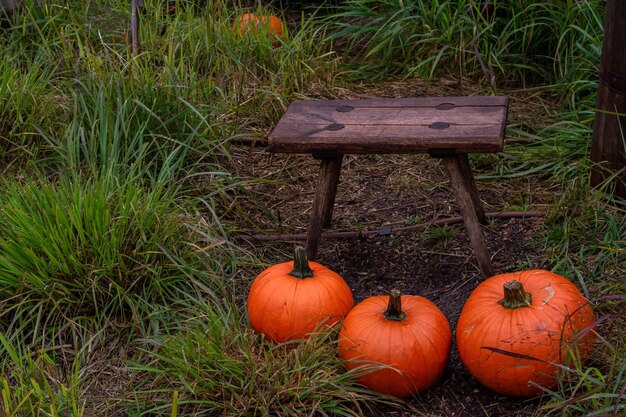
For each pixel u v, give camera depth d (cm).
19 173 388
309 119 349
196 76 446
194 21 475
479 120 338
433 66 469
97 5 479
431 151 332
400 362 303
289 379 307
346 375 305
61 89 423
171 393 311
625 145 368
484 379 305
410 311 311
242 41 470
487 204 394
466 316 308
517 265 360
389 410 309
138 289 343
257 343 322
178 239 355
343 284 324
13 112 399
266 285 321
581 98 449
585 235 363
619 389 296
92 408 312
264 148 430
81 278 338
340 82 477
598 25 453
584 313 304
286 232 385
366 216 394
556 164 407
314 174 419
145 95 404
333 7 512
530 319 300
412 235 380
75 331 331
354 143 334
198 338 311
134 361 325
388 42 486
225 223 386
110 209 350
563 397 298
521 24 472
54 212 342
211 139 416
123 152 391
